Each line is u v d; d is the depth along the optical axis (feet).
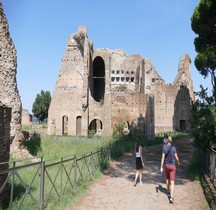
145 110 130.41
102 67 189.67
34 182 36.81
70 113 153.69
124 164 59.21
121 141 92.63
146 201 32.81
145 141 111.45
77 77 156.66
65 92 156.04
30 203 27.71
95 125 164.35
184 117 190.70
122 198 33.88
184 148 89.92
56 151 70.28
